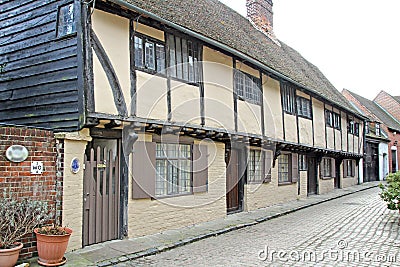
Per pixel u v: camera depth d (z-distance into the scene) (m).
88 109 5.90
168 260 5.72
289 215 10.45
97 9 6.27
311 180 15.98
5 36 7.32
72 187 5.91
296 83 12.22
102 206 6.56
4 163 5.12
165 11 7.61
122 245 6.38
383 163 27.25
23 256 5.24
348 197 15.65
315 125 14.56
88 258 5.57
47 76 6.48
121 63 6.56
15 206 5.12
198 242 6.99
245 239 7.23
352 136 19.59
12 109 6.99
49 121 6.38
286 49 17.66
